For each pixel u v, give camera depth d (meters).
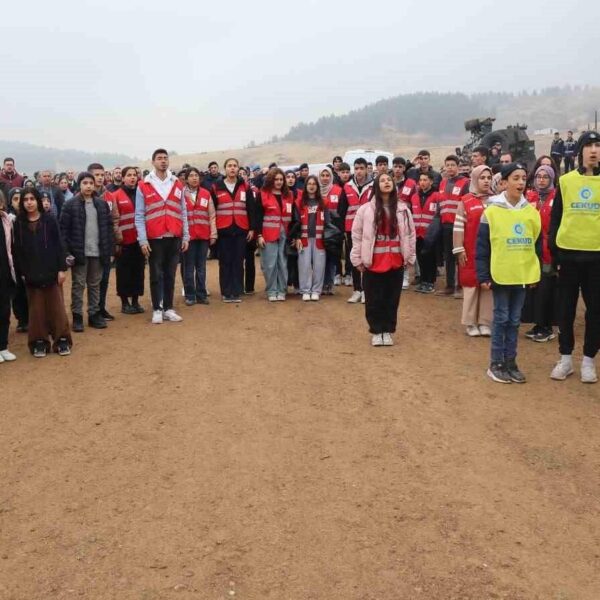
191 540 3.55
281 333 7.83
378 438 4.82
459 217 7.46
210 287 11.61
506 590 3.11
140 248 9.01
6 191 12.00
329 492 4.04
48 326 7.09
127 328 8.27
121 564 3.35
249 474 4.29
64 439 4.91
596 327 5.79
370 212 6.91
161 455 4.60
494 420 5.13
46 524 3.75
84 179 7.97
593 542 3.52
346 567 3.29
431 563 3.32
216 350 7.12
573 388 5.80
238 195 9.53
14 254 6.90
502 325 5.95
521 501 3.93
